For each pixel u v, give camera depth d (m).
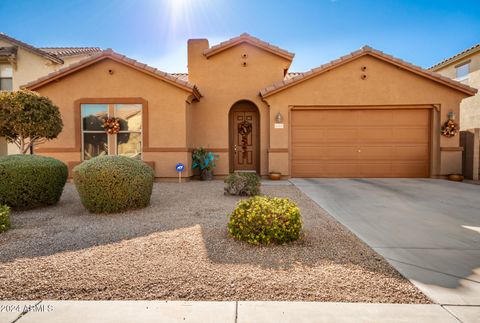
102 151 11.28
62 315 2.63
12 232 4.96
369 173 12.09
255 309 2.72
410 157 12.02
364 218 6.02
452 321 2.54
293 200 7.75
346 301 2.87
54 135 9.95
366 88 11.72
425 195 8.45
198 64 12.61
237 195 8.33
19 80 16.45
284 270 3.51
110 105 11.24
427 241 4.61
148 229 5.11
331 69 11.70
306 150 12.14
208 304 2.81
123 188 6.25
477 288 3.12
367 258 3.90
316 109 12.05
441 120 11.67
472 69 16.95
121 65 11.12
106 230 5.07
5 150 16.17
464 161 12.07
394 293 3.01
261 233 4.31
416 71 11.49
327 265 3.66
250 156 13.27
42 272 3.43
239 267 3.58
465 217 6.12
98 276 3.34
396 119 12.02
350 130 12.10
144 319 2.57
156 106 11.14
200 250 4.12
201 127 12.55
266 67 12.55
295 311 2.69
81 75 11.14
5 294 2.98
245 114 13.24
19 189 6.49
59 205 7.21
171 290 3.06
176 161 11.19
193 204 7.17
